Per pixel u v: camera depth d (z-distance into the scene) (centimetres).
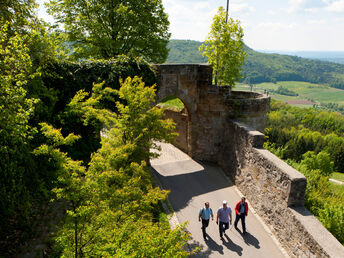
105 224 480
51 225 684
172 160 1513
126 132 763
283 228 756
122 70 1092
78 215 454
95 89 872
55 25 1502
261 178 912
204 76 1356
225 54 1698
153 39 1688
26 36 620
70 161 488
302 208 725
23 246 600
